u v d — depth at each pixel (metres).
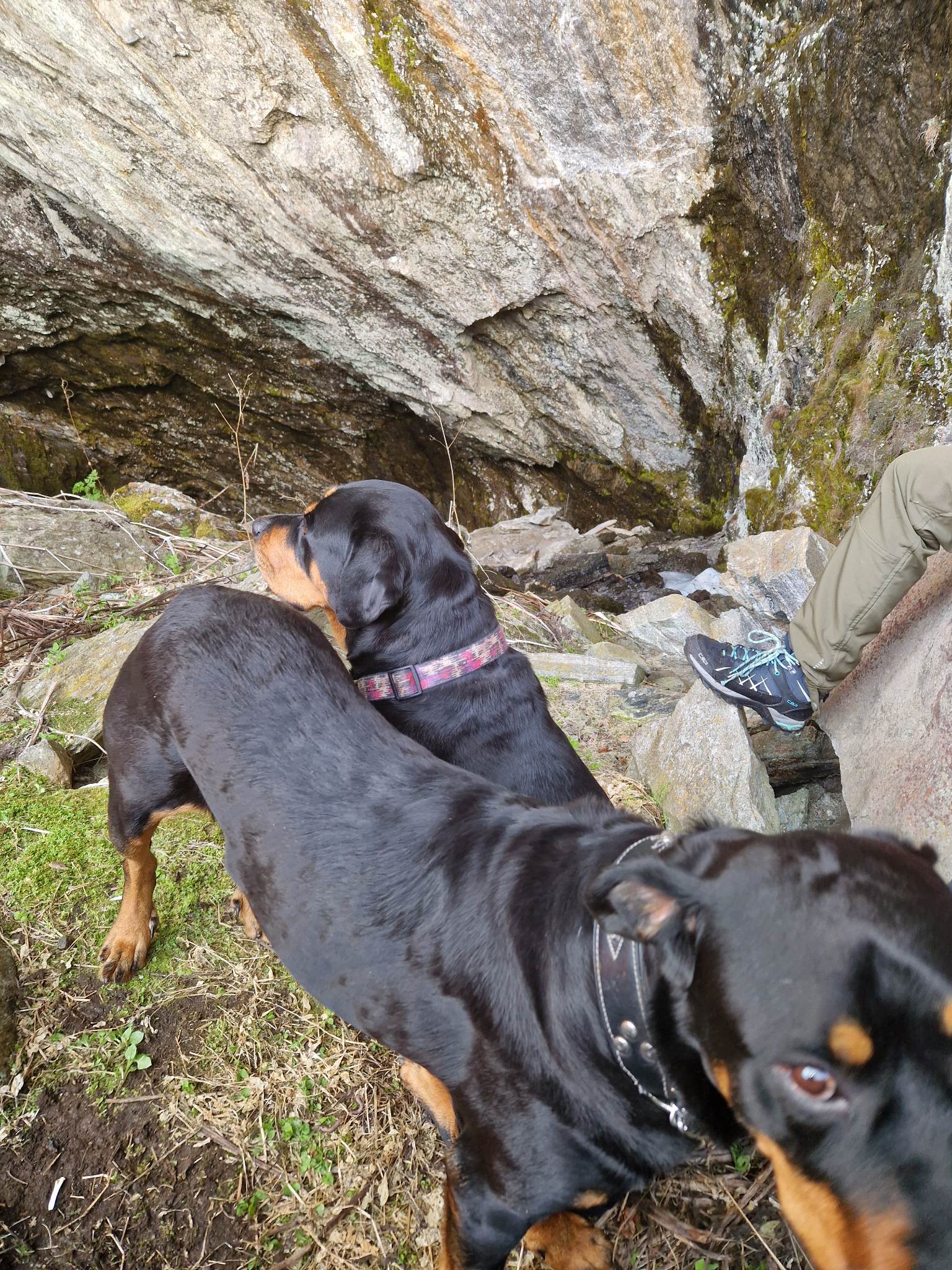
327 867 1.92
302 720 2.13
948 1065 1.14
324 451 9.05
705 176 5.59
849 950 1.18
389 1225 2.09
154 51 5.29
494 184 5.74
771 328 6.12
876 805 2.66
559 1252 1.98
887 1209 1.15
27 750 3.46
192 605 2.43
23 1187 2.12
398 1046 1.85
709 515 7.40
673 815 3.28
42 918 2.75
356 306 6.84
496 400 7.46
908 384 5.36
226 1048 2.44
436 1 4.92
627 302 6.38
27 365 8.63
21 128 6.11
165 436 9.30
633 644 5.10
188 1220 2.09
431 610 2.69
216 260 6.72
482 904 1.77
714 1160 2.18
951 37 4.46
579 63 5.12
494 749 2.64
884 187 5.12
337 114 5.50
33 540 4.99
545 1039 1.59
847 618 2.78
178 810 2.41
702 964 1.30
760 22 5.04
